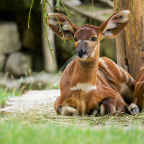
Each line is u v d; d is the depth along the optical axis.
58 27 9.75
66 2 25.61
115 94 9.67
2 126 6.80
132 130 6.89
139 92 9.98
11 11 27.33
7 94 14.62
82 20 25.61
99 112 9.59
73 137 6.04
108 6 26.64
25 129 6.62
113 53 25.25
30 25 27.17
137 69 11.56
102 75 10.34
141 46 11.39
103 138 6.01
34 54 27.66
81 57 8.55
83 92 9.22
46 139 5.82
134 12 11.30
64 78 9.76
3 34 26.59
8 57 26.72
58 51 26.72
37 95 13.59
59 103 9.65
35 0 25.89
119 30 9.80
